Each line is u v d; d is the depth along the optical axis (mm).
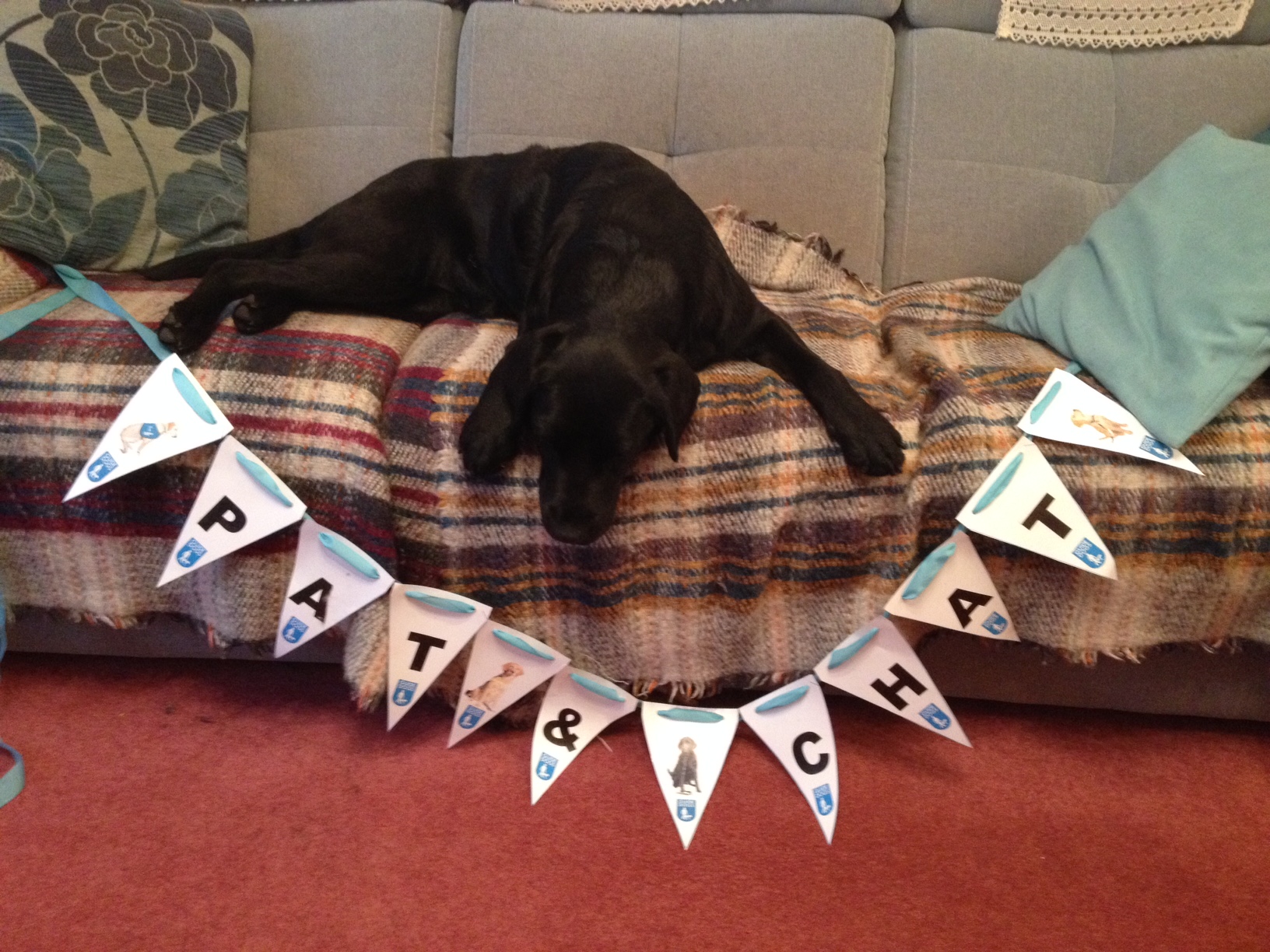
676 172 1787
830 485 1109
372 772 1137
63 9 1442
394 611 1078
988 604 1083
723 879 1008
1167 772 1216
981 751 1232
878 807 1125
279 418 1093
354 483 1082
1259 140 1503
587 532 993
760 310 1325
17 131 1374
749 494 1103
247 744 1174
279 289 1261
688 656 1188
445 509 1104
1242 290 1106
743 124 1748
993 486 1053
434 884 982
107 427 1098
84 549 1147
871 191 1761
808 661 1188
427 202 1533
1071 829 1107
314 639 1231
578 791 1121
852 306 1638
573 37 1738
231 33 1686
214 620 1172
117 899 945
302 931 921
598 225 1288
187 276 1500
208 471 1077
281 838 1030
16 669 1301
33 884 957
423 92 1776
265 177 1793
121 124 1494
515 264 1502
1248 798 1175
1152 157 1743
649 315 1161
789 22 1739
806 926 956
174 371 1080
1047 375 1222
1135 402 1121
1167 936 967
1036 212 1757
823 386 1139
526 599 1162
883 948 936
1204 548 1108
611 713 1177
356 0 1785
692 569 1138
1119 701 1274
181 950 894
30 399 1101
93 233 1447
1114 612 1137
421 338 1304
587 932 936
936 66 1735
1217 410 1074
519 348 1096
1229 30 1703
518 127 1757
